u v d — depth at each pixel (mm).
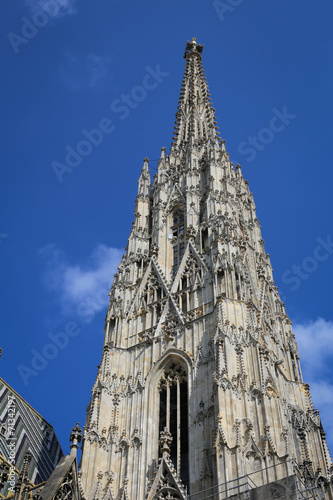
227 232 88062
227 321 75125
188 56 139375
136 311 86375
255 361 71375
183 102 125562
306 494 66875
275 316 91750
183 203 99125
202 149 109688
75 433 65812
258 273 93750
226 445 63125
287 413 78375
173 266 91438
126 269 92250
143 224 100750
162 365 77812
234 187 102688
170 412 74438
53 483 60250
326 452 76312
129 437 72500
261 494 57625
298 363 89250
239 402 67688
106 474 69438
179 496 64875
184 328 79688
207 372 73562
